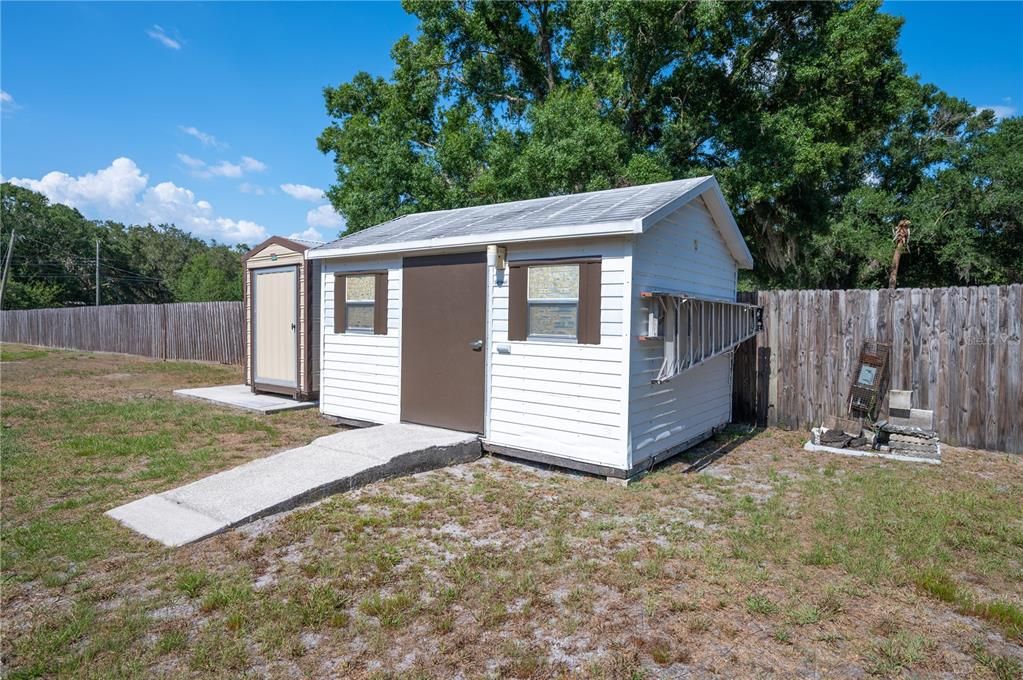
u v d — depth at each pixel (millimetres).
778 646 2617
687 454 6438
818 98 15398
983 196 16094
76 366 15086
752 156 14984
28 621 2777
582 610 2912
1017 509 4449
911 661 2510
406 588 3115
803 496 4809
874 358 7000
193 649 2547
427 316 6609
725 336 6844
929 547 3688
